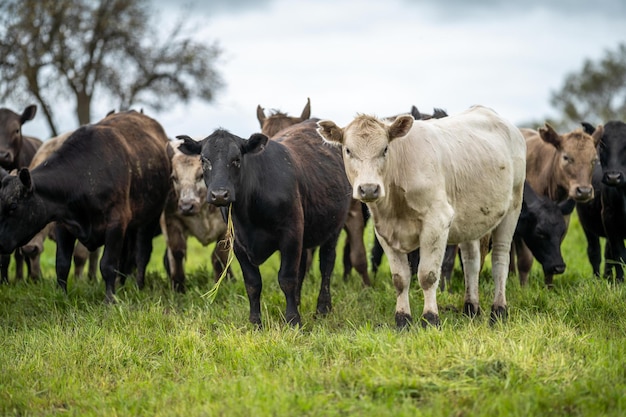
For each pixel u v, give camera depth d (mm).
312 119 15594
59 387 10219
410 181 11617
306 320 13391
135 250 18172
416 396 8977
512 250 17078
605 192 16375
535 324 11328
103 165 14906
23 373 10594
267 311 13312
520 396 8656
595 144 16922
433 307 11969
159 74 50406
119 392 9797
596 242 17438
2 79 45812
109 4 48875
